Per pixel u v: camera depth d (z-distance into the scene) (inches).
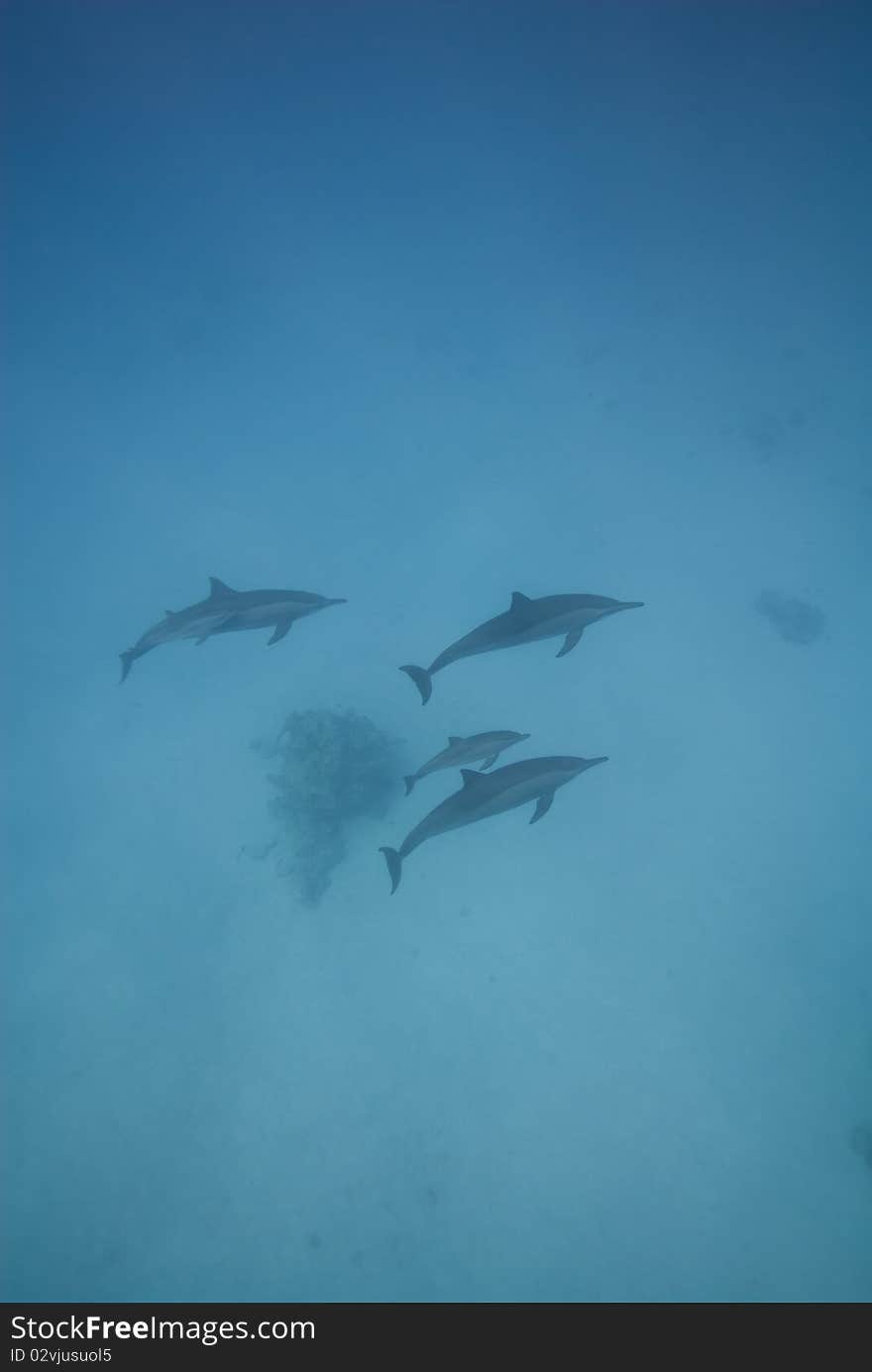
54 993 480.1
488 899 446.0
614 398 903.7
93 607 878.4
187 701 677.9
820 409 759.7
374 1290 320.2
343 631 698.8
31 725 711.1
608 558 684.7
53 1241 368.2
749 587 610.9
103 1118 411.8
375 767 505.4
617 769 498.9
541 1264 312.7
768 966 383.6
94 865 556.1
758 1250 298.0
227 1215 360.8
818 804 451.5
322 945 453.4
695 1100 346.0
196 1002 451.5
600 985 396.5
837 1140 320.2
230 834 544.1
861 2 1513.3
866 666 524.4
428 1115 370.6
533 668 580.4
